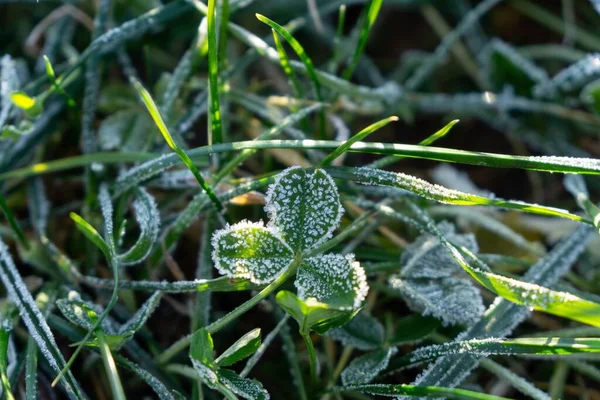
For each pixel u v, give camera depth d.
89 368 0.30
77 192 0.33
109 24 0.33
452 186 0.35
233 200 0.29
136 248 0.28
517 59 0.36
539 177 0.36
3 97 0.31
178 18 0.34
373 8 0.31
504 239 0.32
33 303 0.27
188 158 0.27
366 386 0.27
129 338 0.27
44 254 0.30
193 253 0.32
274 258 0.26
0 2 0.36
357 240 0.30
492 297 0.31
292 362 0.29
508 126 0.37
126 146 0.32
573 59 0.37
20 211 0.33
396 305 0.31
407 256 0.29
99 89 0.33
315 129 0.34
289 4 0.37
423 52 0.41
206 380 0.26
